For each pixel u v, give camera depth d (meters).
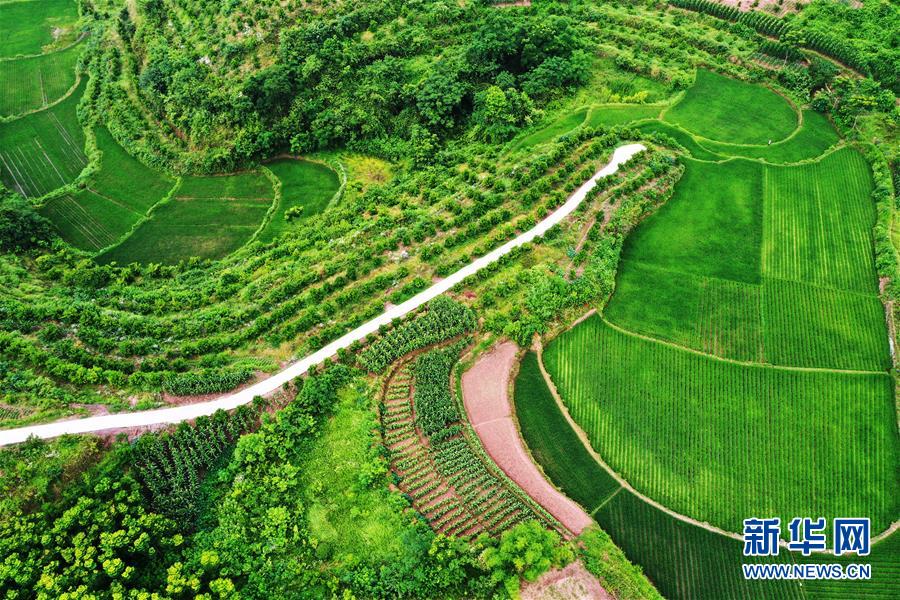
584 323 65.88
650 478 55.38
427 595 47.72
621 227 73.44
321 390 57.72
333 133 91.19
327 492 53.47
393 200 82.31
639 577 48.69
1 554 45.41
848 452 56.56
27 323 63.44
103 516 48.28
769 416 58.91
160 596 46.84
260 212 85.69
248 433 57.00
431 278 68.69
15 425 53.72
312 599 48.03
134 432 55.28
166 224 84.44
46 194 89.50
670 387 60.94
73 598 43.78
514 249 69.94
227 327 65.44
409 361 62.66
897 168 79.94
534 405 59.91
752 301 67.62
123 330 64.56
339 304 66.06
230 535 50.97
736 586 49.59
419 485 54.22
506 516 52.44
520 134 90.38
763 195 79.00
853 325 65.62
